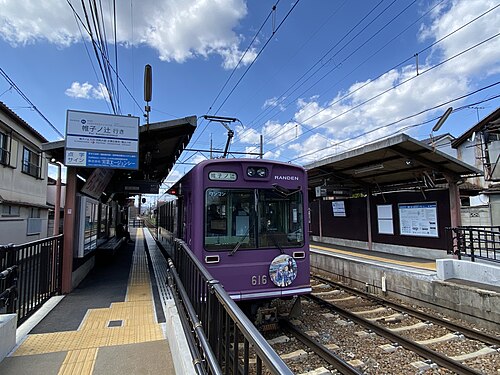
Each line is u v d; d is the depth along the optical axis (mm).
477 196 16953
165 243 11758
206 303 2742
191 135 8297
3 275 3717
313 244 15023
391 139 7883
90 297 6109
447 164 8750
